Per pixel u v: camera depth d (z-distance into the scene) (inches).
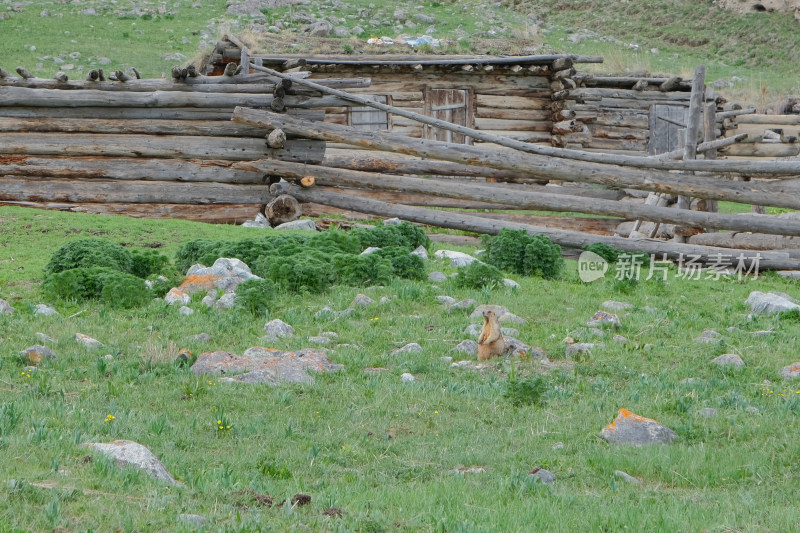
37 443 584.1
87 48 3752.5
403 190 1780.3
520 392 826.8
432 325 1099.9
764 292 1402.6
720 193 1670.8
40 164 1759.4
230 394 805.2
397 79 2518.5
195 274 1257.4
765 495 605.3
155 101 1769.2
